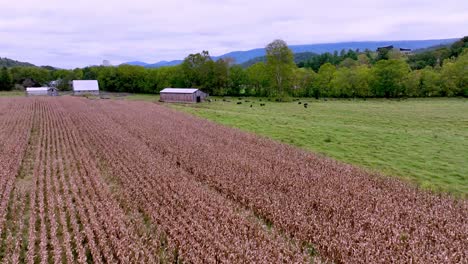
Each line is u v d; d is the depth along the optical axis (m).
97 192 17.53
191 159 23.48
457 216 14.66
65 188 17.80
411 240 12.20
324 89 98.25
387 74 90.69
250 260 11.01
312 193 16.92
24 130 36.69
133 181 19.06
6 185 18.28
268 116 51.00
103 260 11.91
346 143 31.56
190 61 104.25
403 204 16.05
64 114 51.75
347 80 92.62
